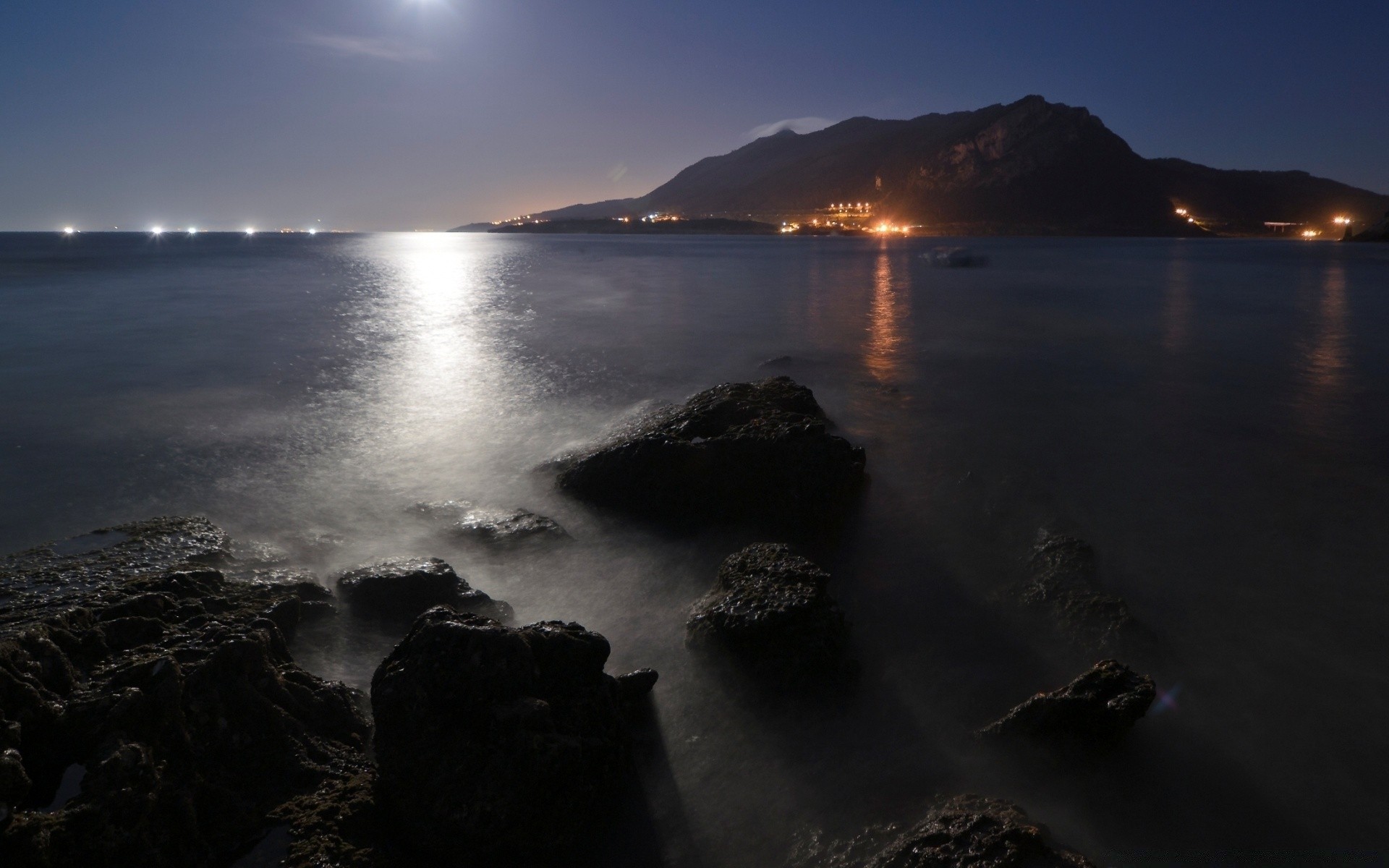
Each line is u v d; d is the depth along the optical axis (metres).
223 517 8.55
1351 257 79.06
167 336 22.22
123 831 3.73
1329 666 5.88
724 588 6.40
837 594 7.06
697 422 9.81
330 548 7.75
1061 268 59.12
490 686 4.44
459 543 7.90
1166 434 12.16
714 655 5.78
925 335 23.09
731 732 5.14
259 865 3.84
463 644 4.57
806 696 5.45
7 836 3.47
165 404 13.75
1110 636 6.08
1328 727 5.19
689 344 21.31
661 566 7.55
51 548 6.73
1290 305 31.14
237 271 54.03
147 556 6.61
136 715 4.20
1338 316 27.59
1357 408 13.94
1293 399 14.60
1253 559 7.67
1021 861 3.69
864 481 9.35
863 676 5.75
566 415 12.98
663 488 8.67
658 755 4.93
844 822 4.37
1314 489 9.61
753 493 8.56
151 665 4.49
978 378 16.55
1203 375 17.03
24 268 52.91
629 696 5.27
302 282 44.34
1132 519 8.62
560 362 18.38
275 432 11.94
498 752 4.24
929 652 6.12
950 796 4.50
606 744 4.57
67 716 4.13
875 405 13.96
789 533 8.27
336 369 17.19
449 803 4.14
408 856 4.14
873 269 56.78
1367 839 4.27
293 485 9.61
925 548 7.99
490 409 13.47
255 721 4.61
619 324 25.45
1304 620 6.54
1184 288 40.03
